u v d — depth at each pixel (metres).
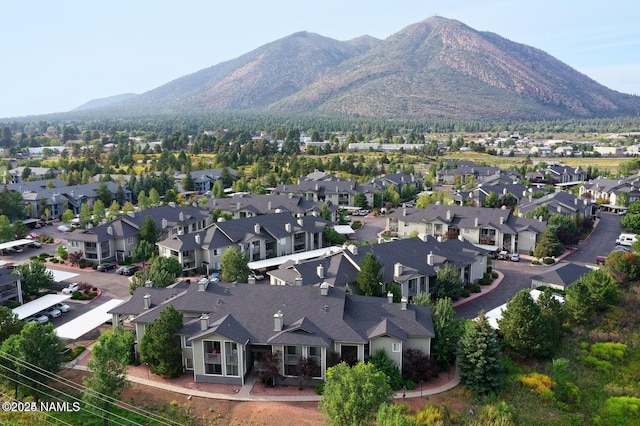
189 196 154.88
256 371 47.53
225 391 46.31
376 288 62.19
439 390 46.50
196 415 43.12
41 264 72.75
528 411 43.50
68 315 64.81
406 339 47.97
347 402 37.53
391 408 36.44
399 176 163.12
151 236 90.50
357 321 49.66
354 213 130.00
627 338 56.84
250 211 110.19
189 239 82.25
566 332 57.62
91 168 177.75
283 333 47.53
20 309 61.78
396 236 104.62
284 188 143.62
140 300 55.03
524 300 52.06
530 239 92.94
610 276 64.62
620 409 43.84
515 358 51.69
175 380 48.16
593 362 51.19
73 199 134.25
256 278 77.00
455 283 67.62
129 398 45.22
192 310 51.31
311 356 47.09
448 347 49.34
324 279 62.69
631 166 180.62
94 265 85.81
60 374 49.06
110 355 42.78
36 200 125.69
